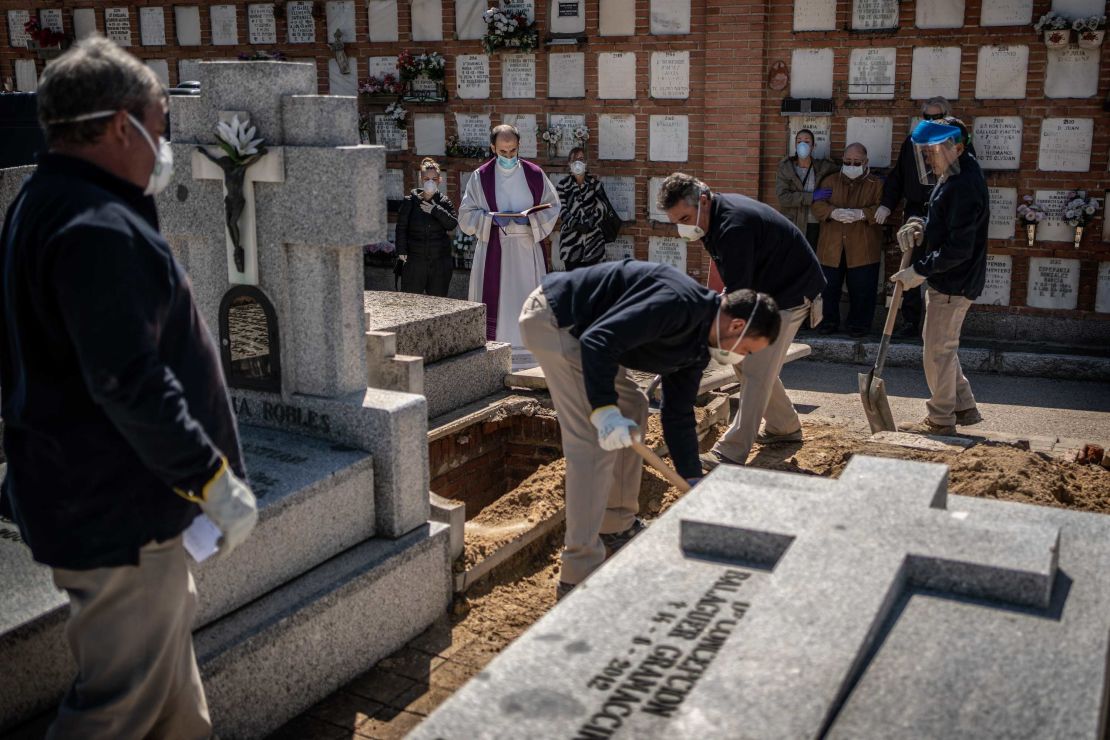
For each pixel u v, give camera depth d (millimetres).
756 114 10086
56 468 2570
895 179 9477
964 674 2303
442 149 11680
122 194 2586
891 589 2525
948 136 6344
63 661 3242
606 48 10680
